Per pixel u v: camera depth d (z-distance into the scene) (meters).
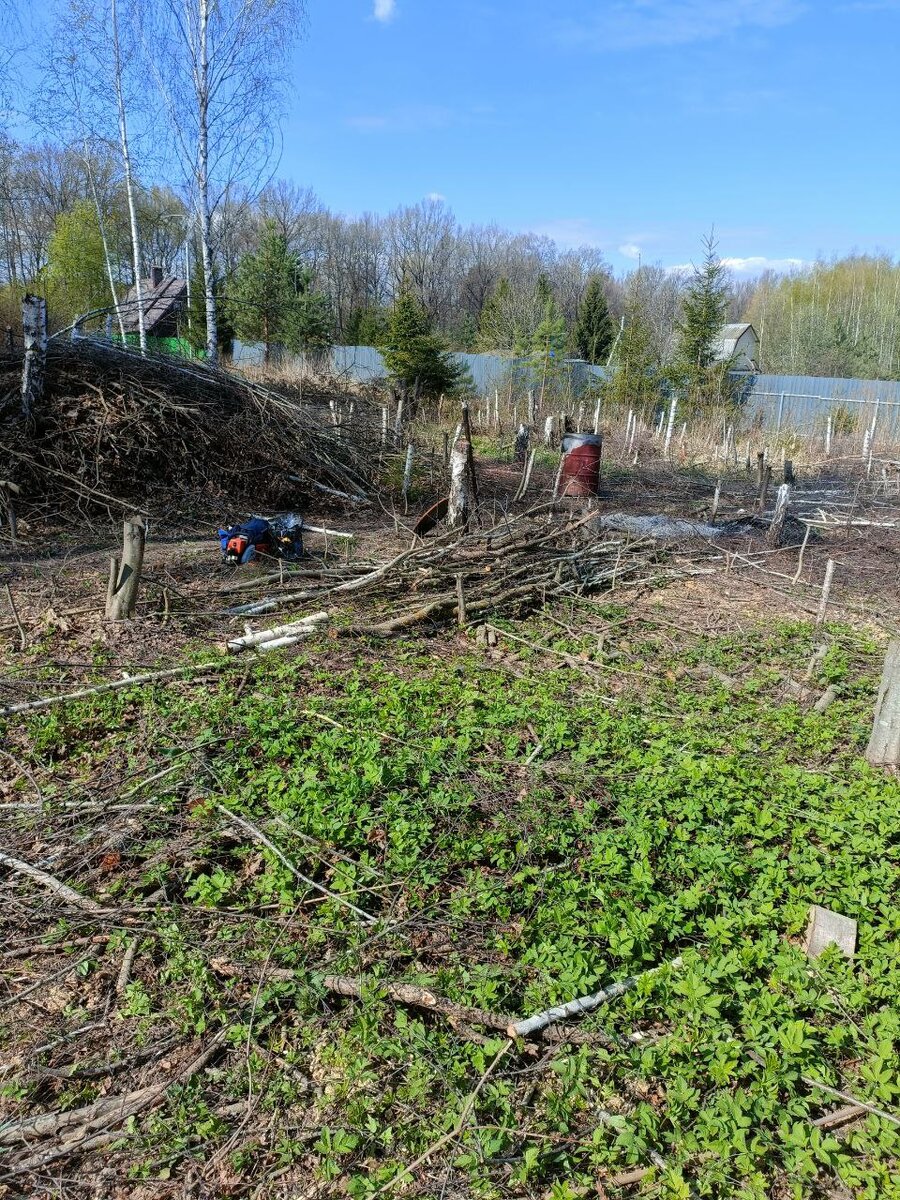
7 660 5.86
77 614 6.70
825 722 5.56
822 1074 2.76
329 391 19.09
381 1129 2.59
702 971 3.04
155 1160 2.52
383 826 4.01
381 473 13.52
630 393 28.75
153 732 4.83
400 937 3.33
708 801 4.25
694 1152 2.49
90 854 3.82
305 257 50.94
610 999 3.04
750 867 3.79
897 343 40.69
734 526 12.48
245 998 3.09
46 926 3.44
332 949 3.31
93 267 27.34
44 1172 2.50
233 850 3.86
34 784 4.33
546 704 5.51
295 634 6.50
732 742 5.18
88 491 9.91
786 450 21.89
